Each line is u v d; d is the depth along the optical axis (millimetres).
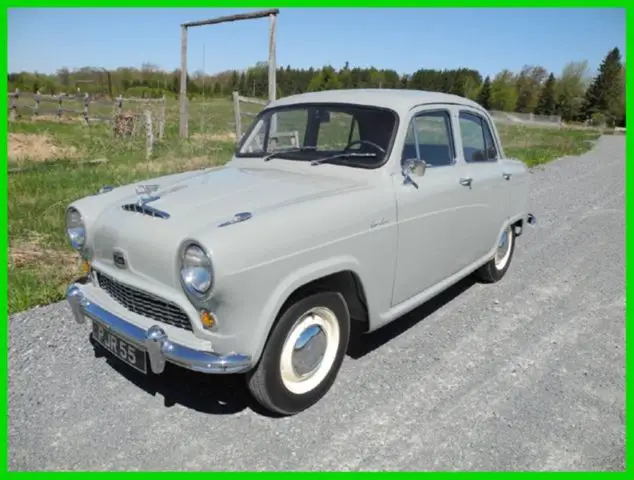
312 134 4160
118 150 12633
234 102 12711
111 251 3275
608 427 3211
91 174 9375
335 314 3328
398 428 3145
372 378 3674
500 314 4809
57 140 13938
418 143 4016
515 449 2990
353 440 3029
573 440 3082
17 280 4863
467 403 3408
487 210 4945
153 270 2996
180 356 2797
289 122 4316
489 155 5145
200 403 3342
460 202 4426
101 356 3828
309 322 3201
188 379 3602
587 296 5277
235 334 2795
